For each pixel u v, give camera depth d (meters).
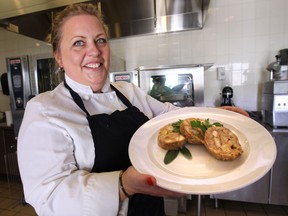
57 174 0.48
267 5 1.89
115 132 0.65
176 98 1.72
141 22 2.04
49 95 0.62
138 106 0.87
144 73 1.74
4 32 2.75
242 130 0.63
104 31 0.65
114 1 1.72
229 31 2.00
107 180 0.46
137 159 0.52
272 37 1.91
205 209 1.77
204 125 0.65
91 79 0.66
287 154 1.50
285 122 1.53
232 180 0.43
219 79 2.08
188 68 1.67
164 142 0.61
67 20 0.61
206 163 0.55
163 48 2.20
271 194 1.58
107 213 0.44
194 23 1.99
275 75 1.69
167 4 1.80
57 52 0.67
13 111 2.03
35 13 1.70
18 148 0.52
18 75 1.96
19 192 2.18
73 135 0.56
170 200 1.63
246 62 2.00
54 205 0.45
